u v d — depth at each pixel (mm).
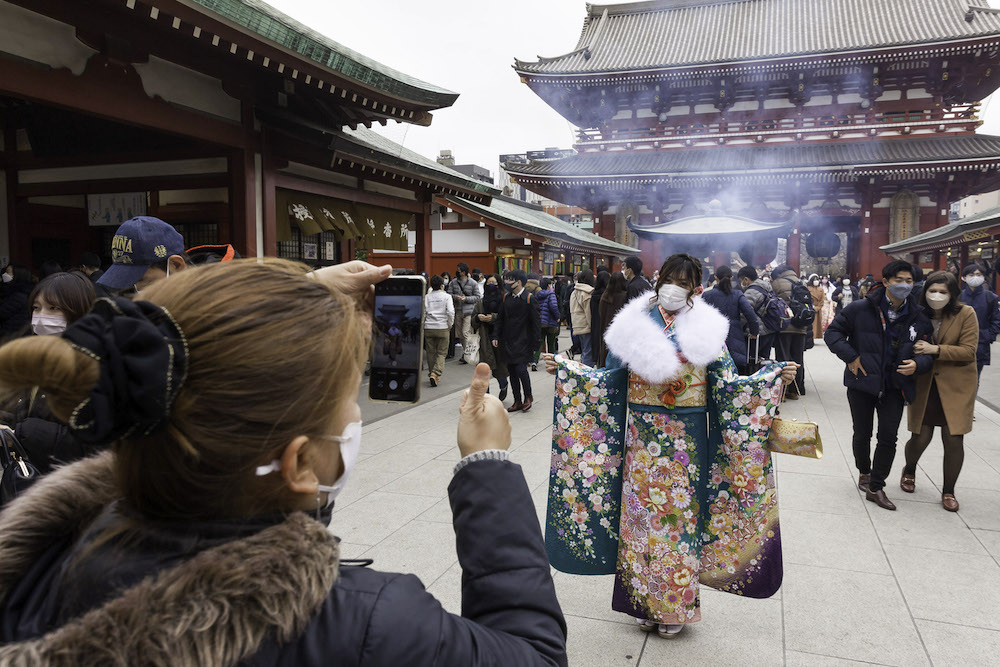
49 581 682
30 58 4695
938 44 26453
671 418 2527
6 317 5535
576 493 2715
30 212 8297
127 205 8625
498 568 760
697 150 31469
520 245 21547
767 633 2680
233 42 5277
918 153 27281
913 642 2590
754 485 2533
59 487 744
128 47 5273
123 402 537
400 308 1126
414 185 9727
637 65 32438
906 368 3926
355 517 3947
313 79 6266
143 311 579
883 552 3453
